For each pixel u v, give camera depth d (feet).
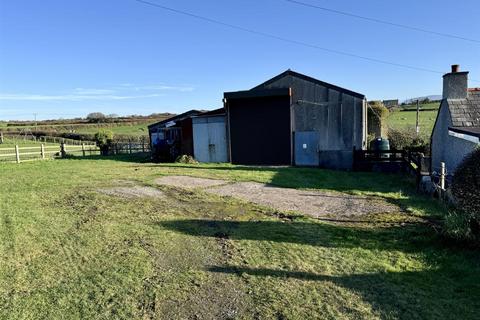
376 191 39.01
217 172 53.52
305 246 20.48
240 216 27.40
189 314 13.70
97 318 13.48
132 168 58.95
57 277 16.87
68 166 62.64
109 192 36.70
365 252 19.42
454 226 20.88
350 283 15.85
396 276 16.48
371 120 88.33
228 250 20.02
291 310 13.76
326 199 34.22
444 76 42.83
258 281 16.20
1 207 30.14
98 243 21.24
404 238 21.57
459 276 16.38
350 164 60.90
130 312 13.85
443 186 33.35
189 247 20.56
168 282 16.28
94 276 16.92
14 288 15.84
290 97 65.67
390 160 57.31
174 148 75.82
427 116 136.67
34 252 19.90
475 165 20.44
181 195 35.29
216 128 70.23
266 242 21.20
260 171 55.42
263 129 67.41
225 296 14.98
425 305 13.92
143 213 28.09
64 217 26.89
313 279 16.30
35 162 70.85
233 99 68.28
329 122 63.87
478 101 41.24
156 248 20.43
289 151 66.23
